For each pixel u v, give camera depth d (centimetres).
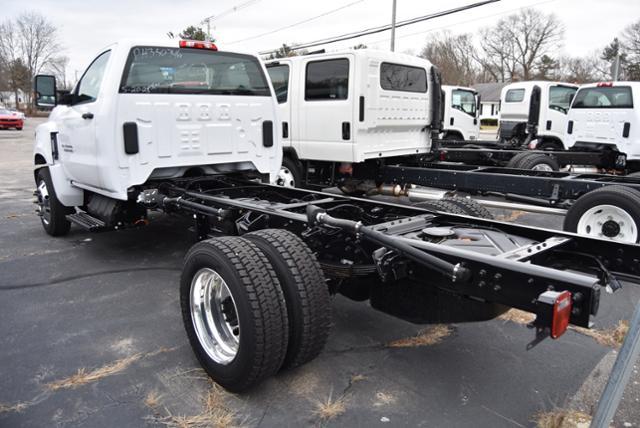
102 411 290
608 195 523
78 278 507
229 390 305
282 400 300
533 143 1299
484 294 264
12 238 657
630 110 941
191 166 519
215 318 324
